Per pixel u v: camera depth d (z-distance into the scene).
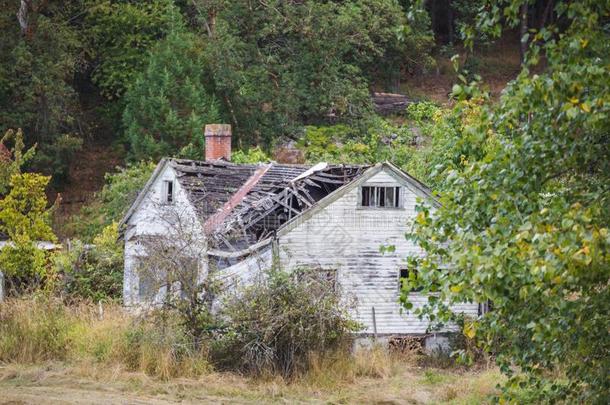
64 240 148.00
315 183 106.81
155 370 81.94
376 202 100.00
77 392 74.56
